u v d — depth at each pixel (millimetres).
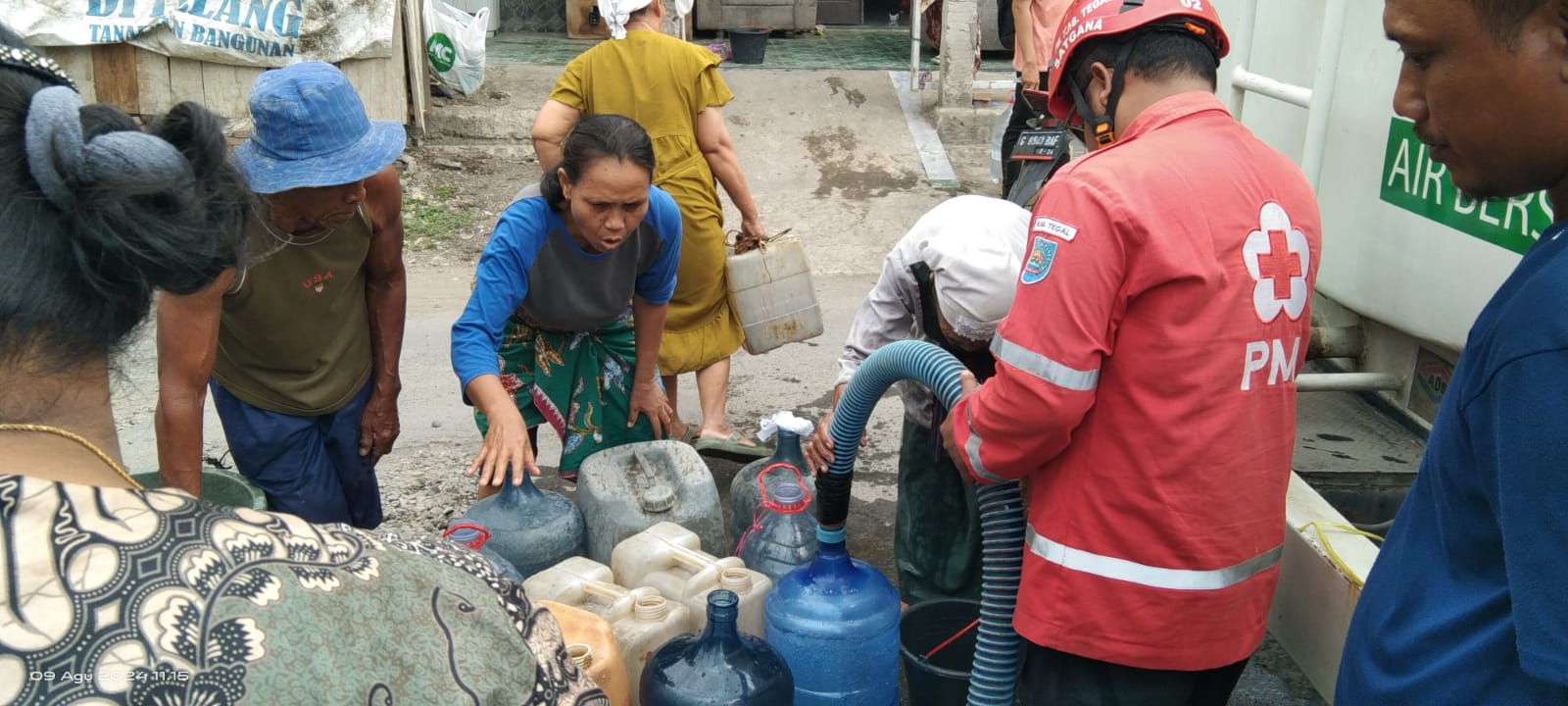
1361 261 2914
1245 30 3035
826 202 7559
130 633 711
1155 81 1886
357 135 2469
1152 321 1738
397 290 2930
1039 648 1993
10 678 674
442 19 8031
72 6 6828
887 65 9695
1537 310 1197
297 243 2586
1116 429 1805
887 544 3684
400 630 834
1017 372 1767
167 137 857
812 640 2338
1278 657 2914
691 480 3020
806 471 3059
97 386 816
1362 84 2861
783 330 4066
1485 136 1236
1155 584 1827
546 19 10938
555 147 4230
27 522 719
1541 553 1179
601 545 2943
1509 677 1309
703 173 4059
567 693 941
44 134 742
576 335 3285
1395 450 3076
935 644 2760
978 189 7734
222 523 797
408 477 4113
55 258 758
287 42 7133
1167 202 1727
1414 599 1446
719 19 10711
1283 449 1902
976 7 8297
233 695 724
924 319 2611
